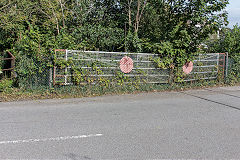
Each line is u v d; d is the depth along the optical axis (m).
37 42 8.12
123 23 14.98
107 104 6.91
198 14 9.64
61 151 3.62
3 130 4.53
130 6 14.70
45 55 7.94
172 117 5.61
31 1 13.20
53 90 8.05
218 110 6.39
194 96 8.41
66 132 4.47
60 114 5.74
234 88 10.41
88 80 8.38
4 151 3.59
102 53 8.59
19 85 8.05
